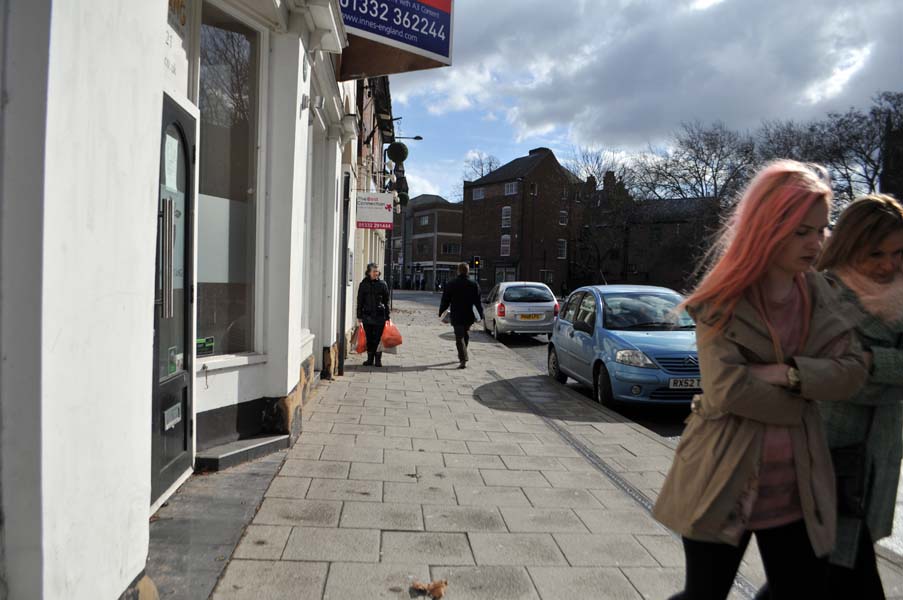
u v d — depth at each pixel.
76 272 1.64
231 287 4.71
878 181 33.12
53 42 1.50
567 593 2.91
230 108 4.70
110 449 1.86
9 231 1.47
